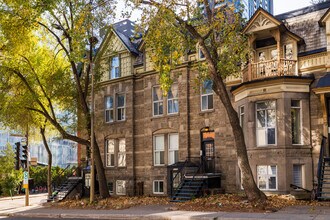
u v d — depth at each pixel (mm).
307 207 17250
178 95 27266
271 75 22703
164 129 27875
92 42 23812
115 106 30797
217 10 20719
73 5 23109
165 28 18344
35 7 22234
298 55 22359
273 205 17656
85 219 18578
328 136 21141
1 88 24766
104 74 31688
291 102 21922
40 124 28984
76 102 26438
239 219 14594
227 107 18828
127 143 29750
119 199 24750
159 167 27781
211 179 24234
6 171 36688
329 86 19875
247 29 23141
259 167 22328
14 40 23594
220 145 25047
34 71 25234
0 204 27797
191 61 26562
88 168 29875
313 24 22969
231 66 19109
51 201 28000
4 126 28188
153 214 17438
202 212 17203
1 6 22562
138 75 29750
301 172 21625
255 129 22531
